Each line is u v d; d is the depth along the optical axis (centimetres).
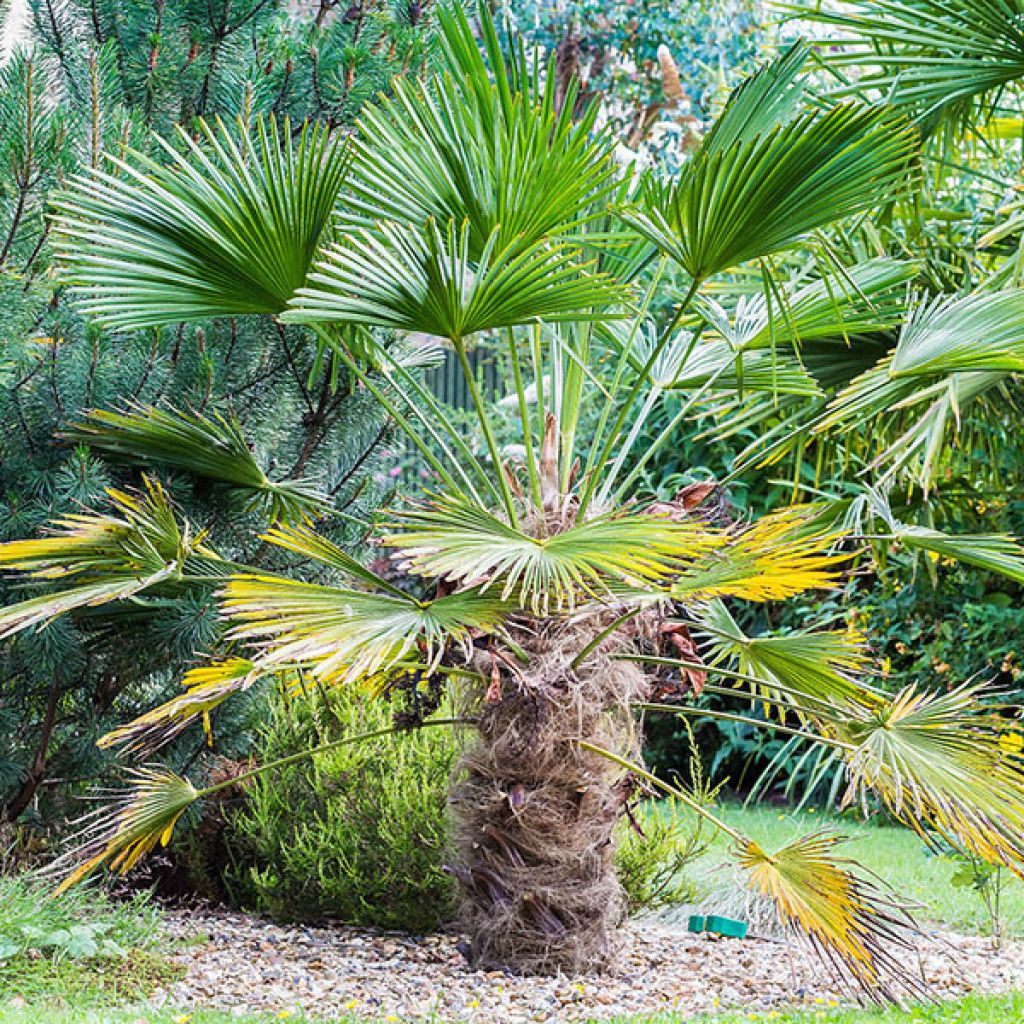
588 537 323
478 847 416
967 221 595
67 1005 356
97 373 447
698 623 412
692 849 531
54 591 436
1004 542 398
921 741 370
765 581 347
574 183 356
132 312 371
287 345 482
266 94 511
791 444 491
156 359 457
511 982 401
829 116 326
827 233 521
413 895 490
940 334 420
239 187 354
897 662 777
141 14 520
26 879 435
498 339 970
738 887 540
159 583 425
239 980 402
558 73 1203
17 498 446
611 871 426
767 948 479
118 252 362
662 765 887
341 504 522
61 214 422
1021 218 489
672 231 376
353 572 357
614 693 403
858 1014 362
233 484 443
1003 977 433
